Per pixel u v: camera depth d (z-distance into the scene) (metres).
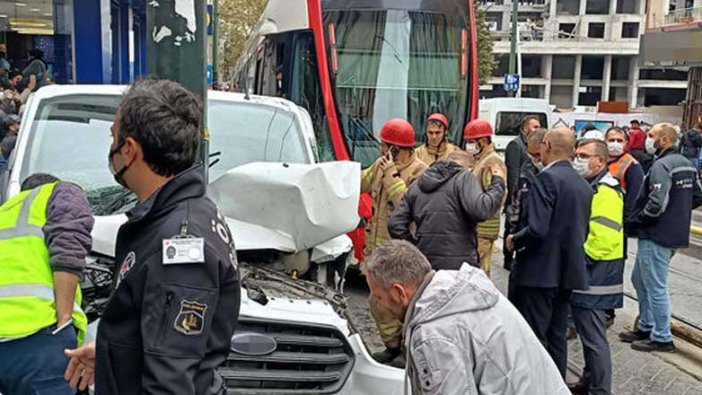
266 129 5.33
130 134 1.89
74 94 4.70
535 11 93.00
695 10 37.47
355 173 3.91
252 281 3.76
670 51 27.61
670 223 5.83
